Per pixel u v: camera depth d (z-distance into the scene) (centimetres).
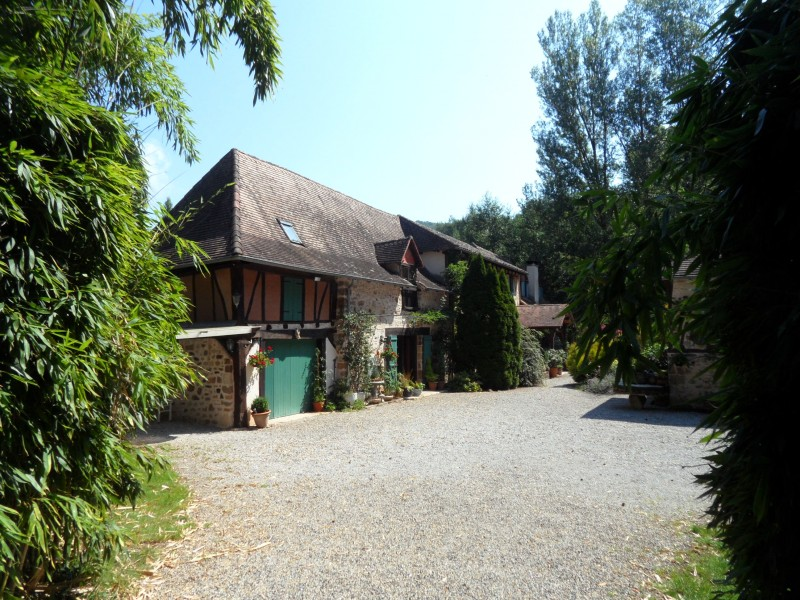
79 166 272
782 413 138
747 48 160
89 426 284
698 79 161
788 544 136
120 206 296
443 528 440
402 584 341
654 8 2419
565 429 913
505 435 863
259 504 505
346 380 1241
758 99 138
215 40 538
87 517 276
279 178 1409
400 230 1998
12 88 241
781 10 150
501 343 1633
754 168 141
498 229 3422
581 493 538
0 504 234
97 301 273
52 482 273
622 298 167
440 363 1709
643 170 2398
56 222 262
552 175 2781
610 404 1237
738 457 149
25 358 229
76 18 336
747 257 145
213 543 409
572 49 2584
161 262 363
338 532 432
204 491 548
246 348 973
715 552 380
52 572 310
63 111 262
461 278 1780
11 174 241
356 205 1794
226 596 325
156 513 471
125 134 324
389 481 586
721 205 158
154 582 343
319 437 857
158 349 336
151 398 345
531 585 337
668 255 168
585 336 172
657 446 768
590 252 2714
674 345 184
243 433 898
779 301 138
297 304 1139
